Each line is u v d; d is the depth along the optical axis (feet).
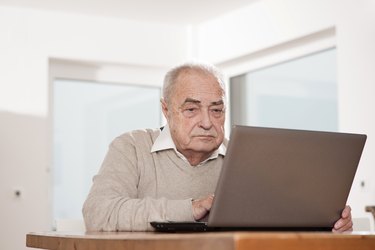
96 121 18.89
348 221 6.11
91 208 7.11
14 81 17.26
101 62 18.49
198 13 18.11
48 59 17.79
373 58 13.50
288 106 16.99
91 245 5.52
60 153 18.31
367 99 13.62
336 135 5.75
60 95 18.42
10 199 16.99
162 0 16.83
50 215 18.02
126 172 7.68
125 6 17.37
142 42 18.90
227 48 18.24
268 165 5.45
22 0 16.80
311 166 5.68
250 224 5.58
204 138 7.42
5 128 17.07
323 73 15.74
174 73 7.60
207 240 4.26
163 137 7.98
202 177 7.96
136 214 6.63
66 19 17.94
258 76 18.19
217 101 7.41
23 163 17.17
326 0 14.80
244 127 5.26
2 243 16.84
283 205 5.66
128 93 19.40
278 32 16.25
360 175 13.67
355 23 13.98
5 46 17.24
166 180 7.88
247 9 17.39
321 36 15.53
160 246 4.65
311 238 4.49
